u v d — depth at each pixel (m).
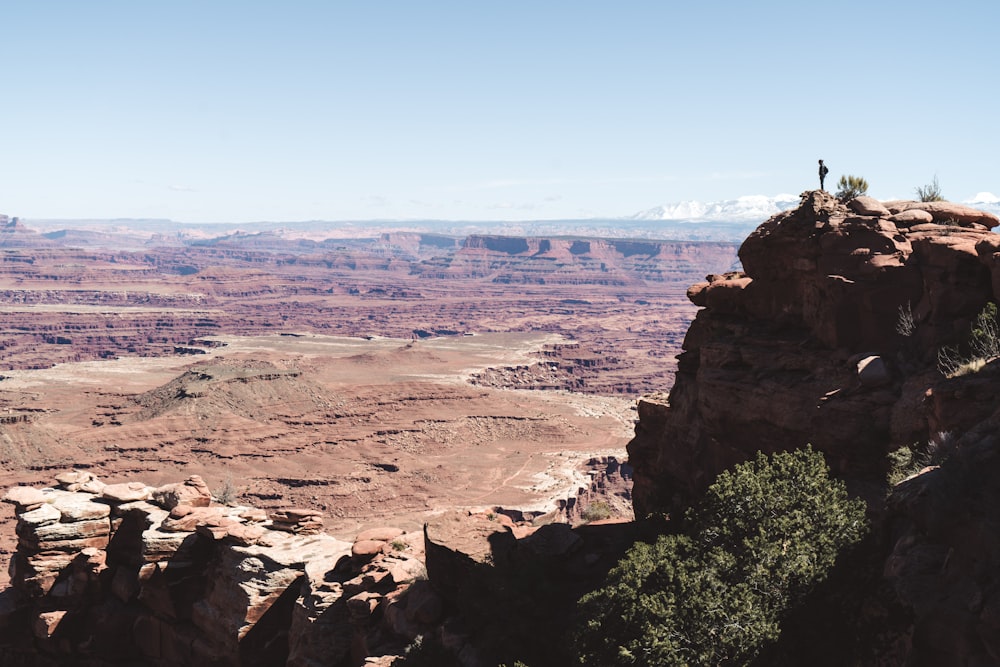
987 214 29.06
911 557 17.31
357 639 31.91
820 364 27.91
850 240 28.08
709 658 19.28
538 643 25.00
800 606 20.11
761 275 31.84
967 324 25.12
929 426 22.47
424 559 34.59
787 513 21.88
